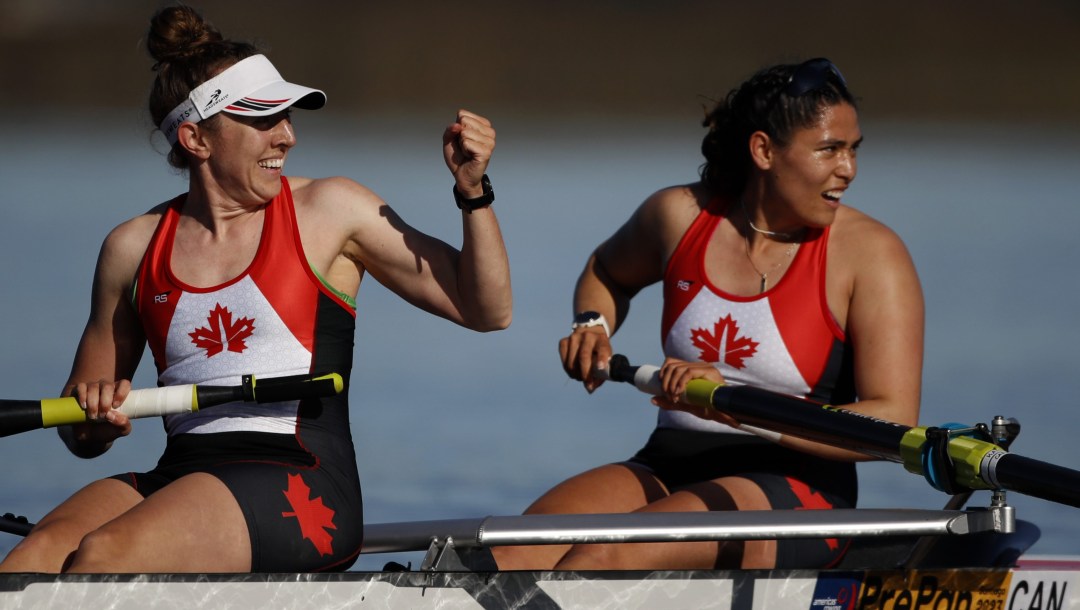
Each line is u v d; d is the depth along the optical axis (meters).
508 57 177.00
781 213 17.95
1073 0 190.50
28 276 61.69
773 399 16.45
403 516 27.16
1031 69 175.50
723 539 14.54
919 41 182.50
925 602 15.33
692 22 188.38
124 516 13.79
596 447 33.78
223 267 15.44
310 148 119.25
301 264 15.37
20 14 179.75
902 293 17.53
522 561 17.20
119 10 185.25
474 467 31.48
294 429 15.31
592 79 172.50
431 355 47.25
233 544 14.14
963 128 157.62
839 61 177.25
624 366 18.67
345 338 15.78
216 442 15.25
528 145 132.50
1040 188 101.06
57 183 98.75
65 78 171.50
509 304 15.98
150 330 15.73
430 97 169.12
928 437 15.06
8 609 13.15
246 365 15.28
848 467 18.55
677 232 19.09
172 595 13.38
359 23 180.88
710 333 18.38
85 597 13.19
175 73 15.29
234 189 15.30
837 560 17.64
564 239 71.25
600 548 16.28
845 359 18.17
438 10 185.75
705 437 18.41
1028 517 27.89
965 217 84.38
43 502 27.86
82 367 16.41
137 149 126.56
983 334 49.00
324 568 14.98
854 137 17.52
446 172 101.25
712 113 18.80
